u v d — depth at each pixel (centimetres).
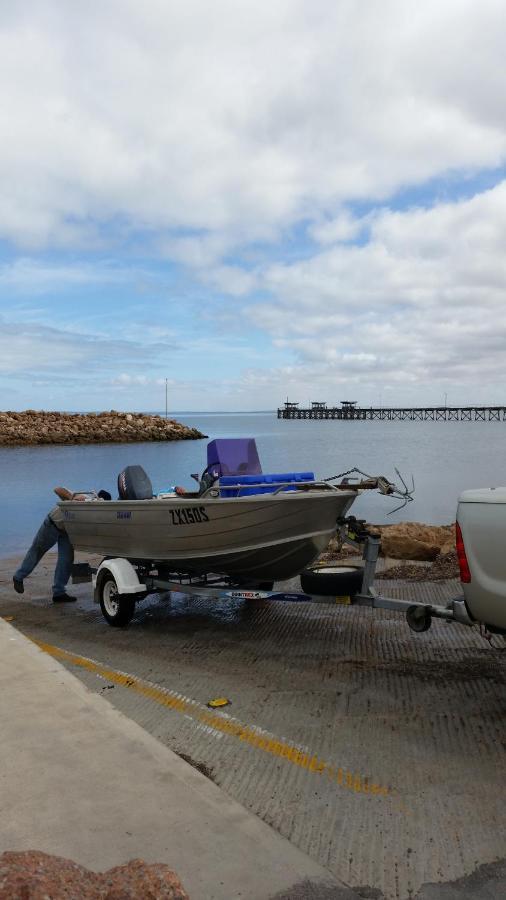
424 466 3303
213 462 770
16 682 460
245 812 305
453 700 506
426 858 307
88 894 196
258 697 521
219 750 425
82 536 849
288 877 266
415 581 880
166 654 646
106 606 770
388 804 356
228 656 633
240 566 718
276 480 728
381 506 1936
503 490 451
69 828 290
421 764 403
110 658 639
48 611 848
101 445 6084
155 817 299
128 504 754
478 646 634
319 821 339
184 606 854
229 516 666
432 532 1132
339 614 776
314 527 641
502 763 402
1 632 585
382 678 558
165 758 352
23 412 7138
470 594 455
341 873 296
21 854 210
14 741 371
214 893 255
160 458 4266
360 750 423
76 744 367
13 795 316
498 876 294
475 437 6900
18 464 3794
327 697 518
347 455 4150
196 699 519
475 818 341
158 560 759
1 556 1252
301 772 394
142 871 211
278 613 795
